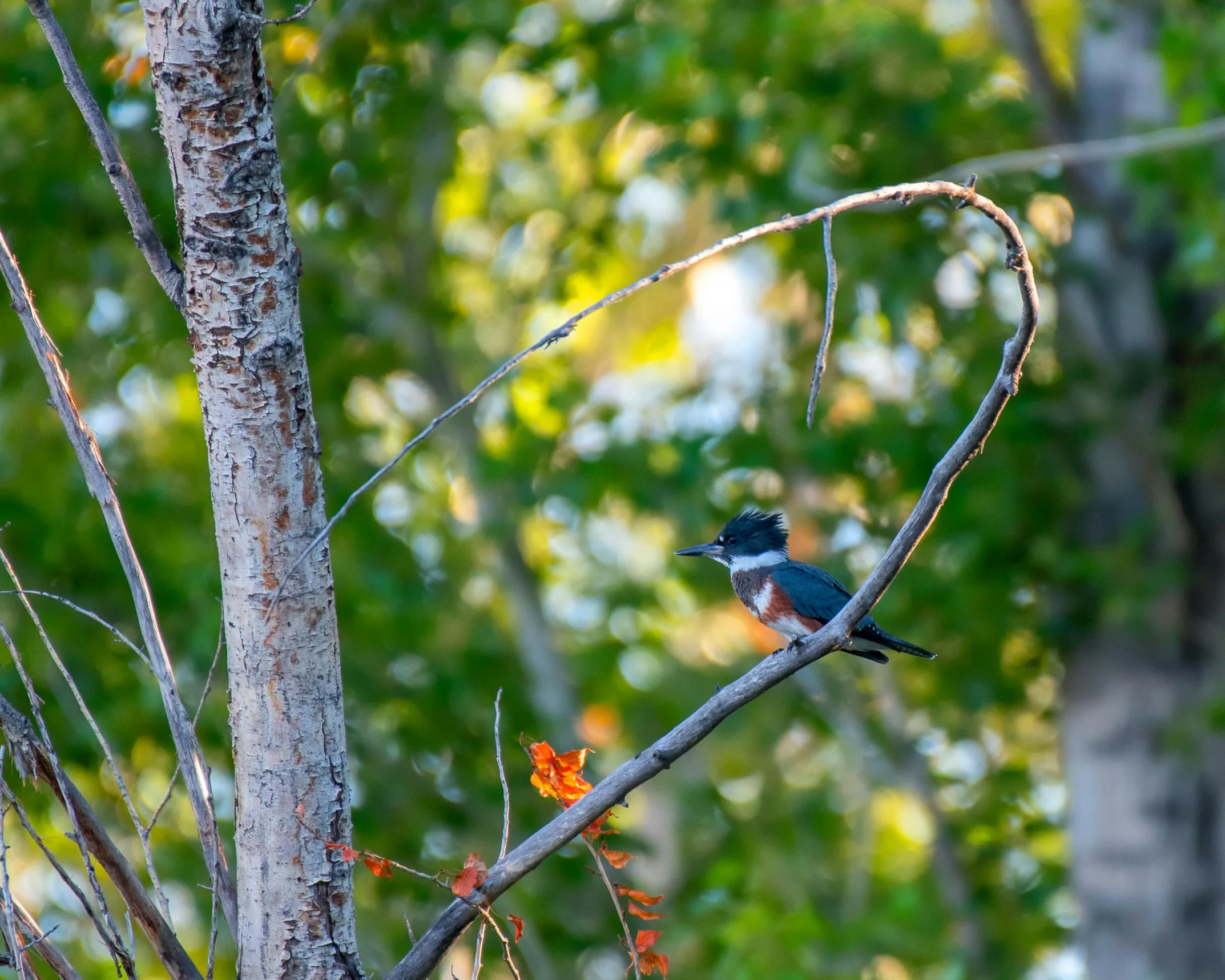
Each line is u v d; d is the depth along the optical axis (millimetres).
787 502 14820
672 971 13891
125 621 12227
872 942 12648
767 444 13898
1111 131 13547
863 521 14070
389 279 15023
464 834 12828
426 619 13664
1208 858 12852
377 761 12867
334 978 4441
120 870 4434
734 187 14031
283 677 4426
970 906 14258
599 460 13820
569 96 14094
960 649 14336
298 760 4434
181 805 11820
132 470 13633
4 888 4320
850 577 13734
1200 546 13133
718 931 12898
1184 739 12414
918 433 13547
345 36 12945
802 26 12641
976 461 13336
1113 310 13469
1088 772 13297
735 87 12781
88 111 4609
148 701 11570
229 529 4422
